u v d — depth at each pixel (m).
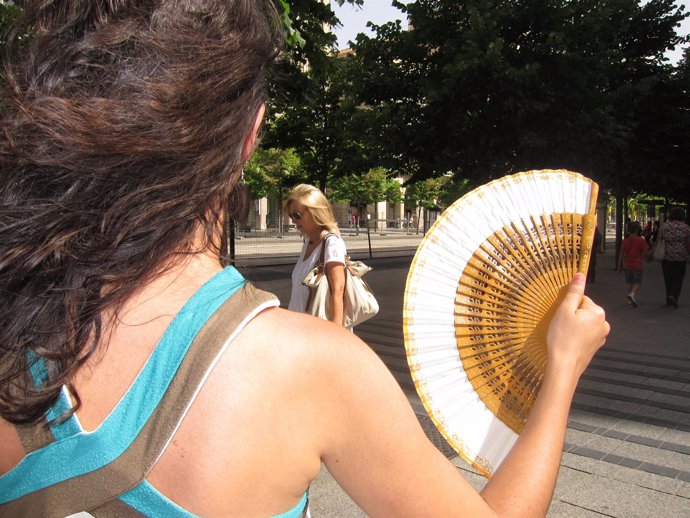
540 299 0.95
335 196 43.88
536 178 0.97
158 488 0.59
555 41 9.26
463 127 10.08
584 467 3.71
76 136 0.57
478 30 9.37
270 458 0.60
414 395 4.89
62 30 0.63
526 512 0.72
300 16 6.74
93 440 0.60
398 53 10.70
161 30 0.62
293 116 12.69
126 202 0.59
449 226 0.96
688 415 4.68
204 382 0.59
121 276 0.61
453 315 0.95
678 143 14.91
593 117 9.36
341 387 0.63
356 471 0.65
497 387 0.94
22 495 0.61
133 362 0.62
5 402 0.60
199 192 0.63
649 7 14.08
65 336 0.60
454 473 0.69
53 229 0.59
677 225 10.38
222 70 0.63
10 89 0.62
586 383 5.58
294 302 4.02
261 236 34.97
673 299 10.39
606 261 20.44
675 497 3.33
